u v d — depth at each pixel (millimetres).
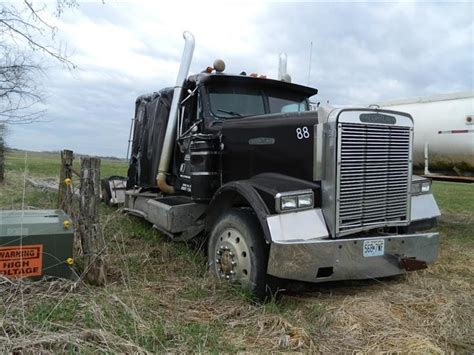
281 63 6711
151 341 2938
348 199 3834
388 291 4359
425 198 4883
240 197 4312
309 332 3303
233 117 5336
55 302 3361
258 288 3834
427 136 7863
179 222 5328
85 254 4059
